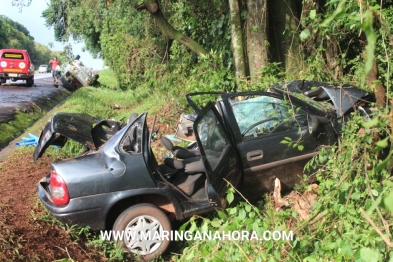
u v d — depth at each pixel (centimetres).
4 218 485
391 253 294
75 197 463
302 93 602
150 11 945
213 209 503
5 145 1016
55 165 477
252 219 384
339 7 186
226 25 1030
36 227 478
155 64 1284
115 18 1533
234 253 373
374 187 382
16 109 1395
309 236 396
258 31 887
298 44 925
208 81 943
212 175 470
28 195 591
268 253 375
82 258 457
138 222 475
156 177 494
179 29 1157
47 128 513
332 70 852
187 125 741
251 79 895
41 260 430
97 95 1759
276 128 543
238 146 529
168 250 513
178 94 1102
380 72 602
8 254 416
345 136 485
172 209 504
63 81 2300
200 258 381
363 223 362
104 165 475
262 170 534
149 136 501
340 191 396
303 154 539
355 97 566
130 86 1756
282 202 515
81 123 532
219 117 526
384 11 667
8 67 2295
